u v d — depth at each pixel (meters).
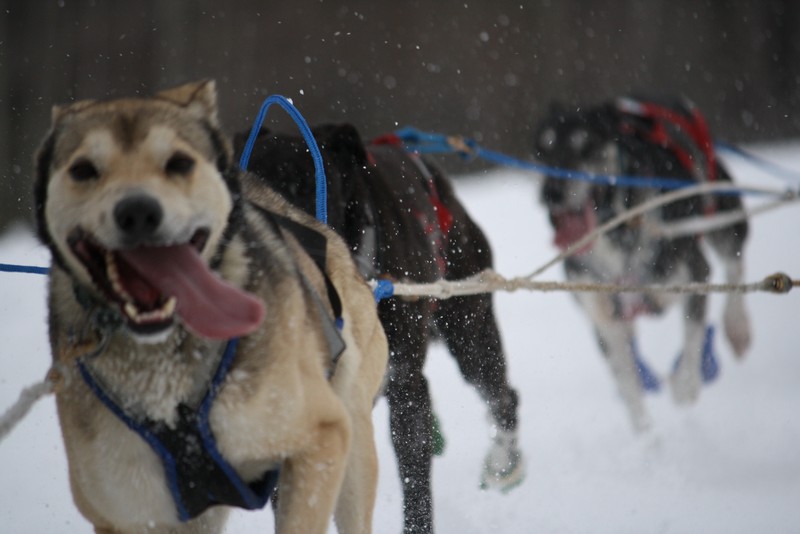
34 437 9.42
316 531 5.59
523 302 18.30
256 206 6.06
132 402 5.21
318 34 36.50
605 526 8.16
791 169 29.66
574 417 11.88
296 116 7.28
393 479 9.20
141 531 5.57
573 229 13.76
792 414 11.66
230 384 5.27
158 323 4.80
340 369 6.29
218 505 5.68
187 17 34.47
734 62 41.62
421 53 37.78
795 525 7.96
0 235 26.72
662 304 13.54
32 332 14.57
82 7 32.38
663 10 40.84
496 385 10.24
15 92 30.55
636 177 13.95
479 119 38.03
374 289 7.11
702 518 8.26
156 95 5.48
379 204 8.80
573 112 14.69
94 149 5.00
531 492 9.18
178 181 5.04
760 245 21.17
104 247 4.87
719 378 13.95
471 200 28.70
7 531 7.43
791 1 42.25
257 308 4.88
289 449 5.53
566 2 39.66
